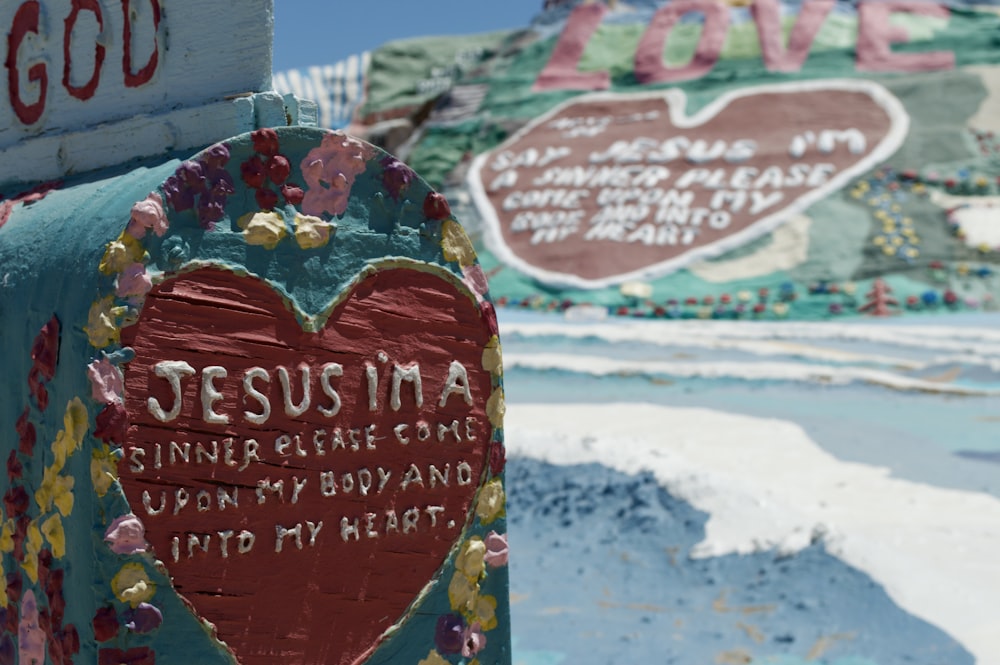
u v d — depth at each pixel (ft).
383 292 8.71
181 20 9.05
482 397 9.32
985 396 35.40
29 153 10.59
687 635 16.20
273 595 8.20
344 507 8.55
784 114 78.23
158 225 7.54
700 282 64.95
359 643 8.69
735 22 89.04
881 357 44.21
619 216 72.59
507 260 71.67
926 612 16.08
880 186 70.49
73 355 7.52
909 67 81.56
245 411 8.00
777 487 24.03
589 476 23.85
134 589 7.52
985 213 67.26
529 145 83.87
